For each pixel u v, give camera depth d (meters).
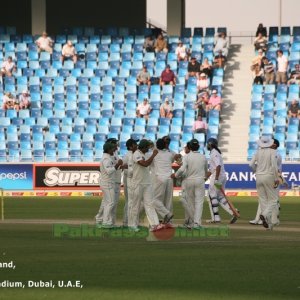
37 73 111.50
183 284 32.88
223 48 110.62
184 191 51.69
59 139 103.06
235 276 34.59
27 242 45.53
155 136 103.00
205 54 112.25
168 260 38.72
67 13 120.25
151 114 105.25
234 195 90.75
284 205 77.31
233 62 112.06
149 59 112.00
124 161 52.81
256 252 41.47
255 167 53.97
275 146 53.56
